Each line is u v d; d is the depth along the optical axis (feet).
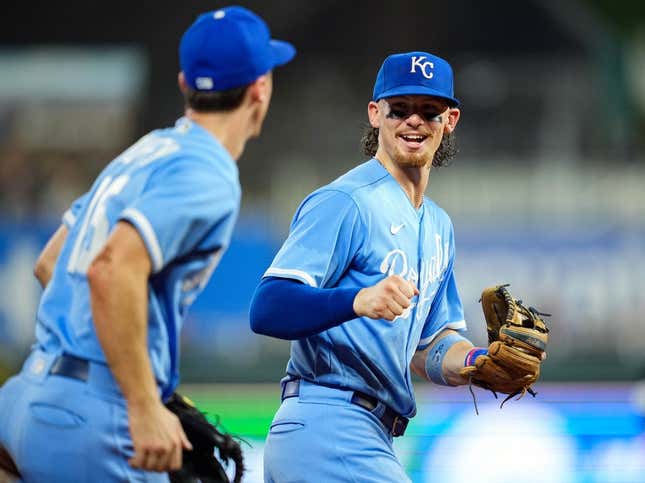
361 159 187.11
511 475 95.14
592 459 96.84
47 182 184.03
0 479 34.37
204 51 34.73
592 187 174.60
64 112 193.67
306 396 42.24
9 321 155.22
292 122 189.67
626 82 190.19
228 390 135.44
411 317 43.52
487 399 111.04
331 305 37.17
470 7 196.03
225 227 33.78
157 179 33.04
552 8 192.54
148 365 31.32
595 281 158.51
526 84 191.42
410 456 96.58
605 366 145.89
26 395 33.17
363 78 197.36
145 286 31.53
